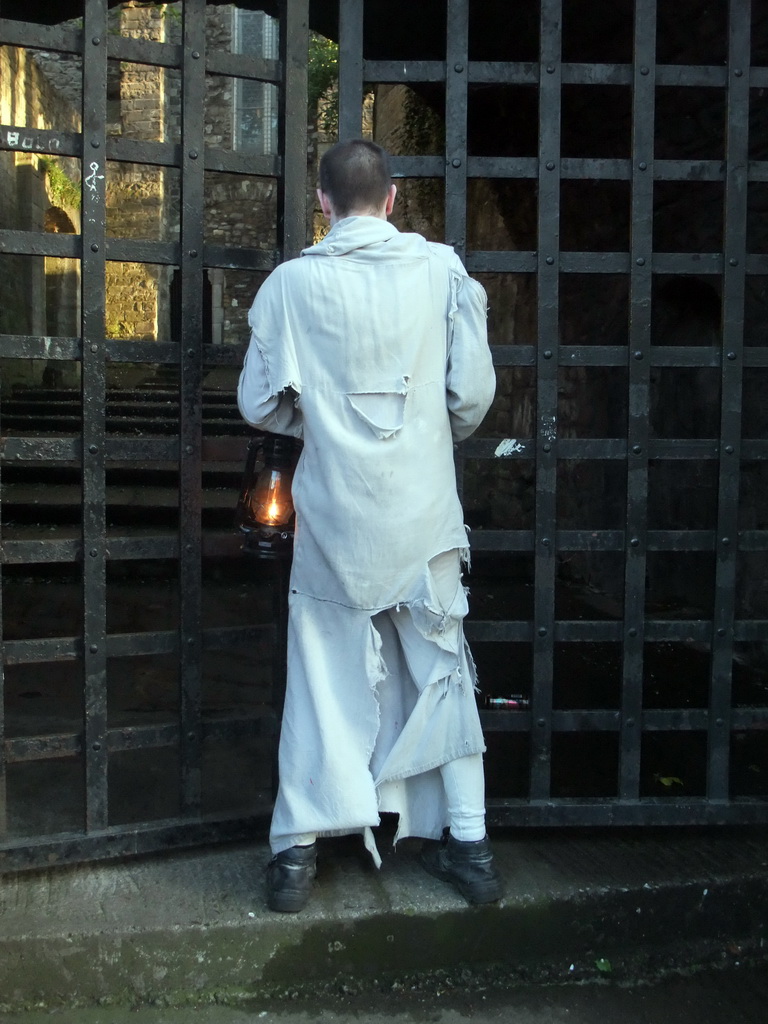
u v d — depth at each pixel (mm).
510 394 7277
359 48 2520
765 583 4473
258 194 19969
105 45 2389
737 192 2613
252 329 2262
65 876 2512
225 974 2305
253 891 2447
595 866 2609
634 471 2650
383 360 2180
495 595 5883
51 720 3668
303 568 2289
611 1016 2309
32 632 4871
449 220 2561
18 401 10367
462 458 2633
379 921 2355
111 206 18078
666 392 5406
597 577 6066
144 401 10898
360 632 2242
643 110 2578
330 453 2188
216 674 4355
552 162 2562
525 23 4473
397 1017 2270
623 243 5480
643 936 2518
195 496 2535
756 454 2680
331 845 2678
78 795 2961
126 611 5352
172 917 2309
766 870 2602
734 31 2586
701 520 4973
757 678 4176
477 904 2396
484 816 2471
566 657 4594
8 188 11828
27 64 12023
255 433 2576
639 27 2561
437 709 2309
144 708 3852
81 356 2441
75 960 2240
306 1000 2326
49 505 6871
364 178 2271
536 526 2648
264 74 2541
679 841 2783
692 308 5188
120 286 18047
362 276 2197
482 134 6105
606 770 3225
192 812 2611
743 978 2484
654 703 3889
